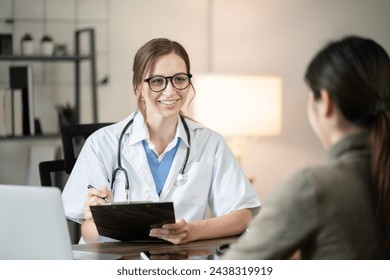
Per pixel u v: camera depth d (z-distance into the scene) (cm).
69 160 270
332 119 135
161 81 241
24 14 463
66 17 468
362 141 132
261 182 505
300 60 503
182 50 246
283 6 498
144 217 200
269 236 129
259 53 497
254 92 442
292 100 504
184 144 255
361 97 130
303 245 130
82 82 472
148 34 481
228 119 439
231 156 263
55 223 169
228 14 491
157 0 481
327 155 137
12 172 465
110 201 224
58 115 454
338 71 132
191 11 486
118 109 479
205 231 223
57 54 450
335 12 505
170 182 250
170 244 215
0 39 442
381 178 127
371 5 510
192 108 453
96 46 473
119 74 478
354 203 126
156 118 246
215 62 492
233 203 254
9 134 429
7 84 462
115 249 207
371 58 132
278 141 505
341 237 126
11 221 172
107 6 474
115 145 255
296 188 127
